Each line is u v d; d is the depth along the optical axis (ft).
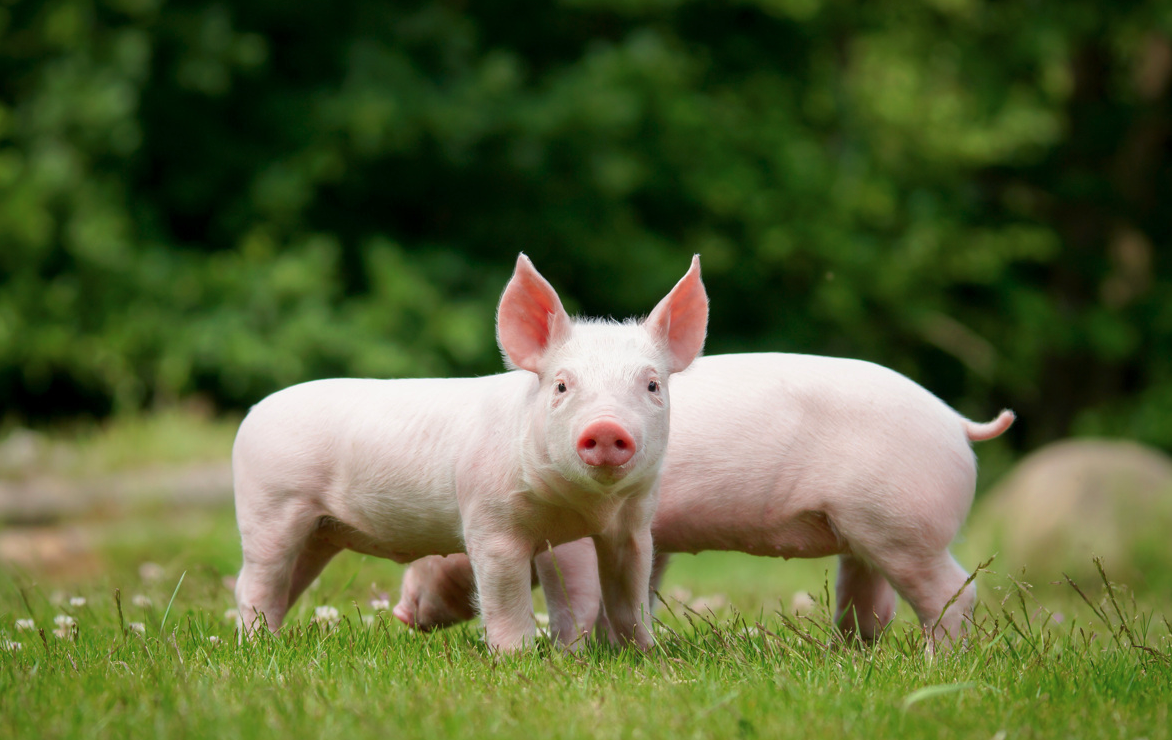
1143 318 96.48
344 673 19.72
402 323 75.72
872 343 94.27
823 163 88.22
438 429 23.34
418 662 21.15
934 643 22.29
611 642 23.70
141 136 74.38
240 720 16.69
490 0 85.66
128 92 71.41
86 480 57.26
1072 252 99.86
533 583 27.04
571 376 20.08
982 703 18.37
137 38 71.56
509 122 77.20
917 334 97.09
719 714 17.46
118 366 73.97
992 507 59.31
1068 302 99.81
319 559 26.53
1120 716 17.81
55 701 17.97
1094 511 52.85
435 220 85.15
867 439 23.84
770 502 24.16
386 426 23.90
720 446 24.14
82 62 72.64
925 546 23.67
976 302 100.58
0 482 55.72
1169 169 102.27
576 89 78.38
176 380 72.23
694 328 21.86
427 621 27.02
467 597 26.55
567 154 81.41
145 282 73.46
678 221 90.53
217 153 77.71
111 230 72.74
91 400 83.41
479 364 78.84
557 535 22.08
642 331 21.52
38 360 74.33
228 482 59.21
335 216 82.94
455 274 79.20
